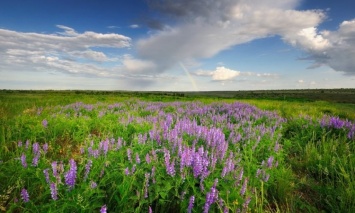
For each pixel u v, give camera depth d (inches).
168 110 569.9
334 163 220.5
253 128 335.0
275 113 518.3
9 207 141.9
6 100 746.2
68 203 131.0
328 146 276.5
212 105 657.6
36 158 168.1
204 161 163.0
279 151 257.9
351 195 173.9
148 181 151.7
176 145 211.2
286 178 201.3
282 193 186.9
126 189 141.6
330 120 363.6
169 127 291.3
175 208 149.8
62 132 294.8
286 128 395.2
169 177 157.5
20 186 154.3
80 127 304.2
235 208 144.2
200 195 146.3
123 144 227.8
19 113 438.3
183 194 144.9
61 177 150.8
